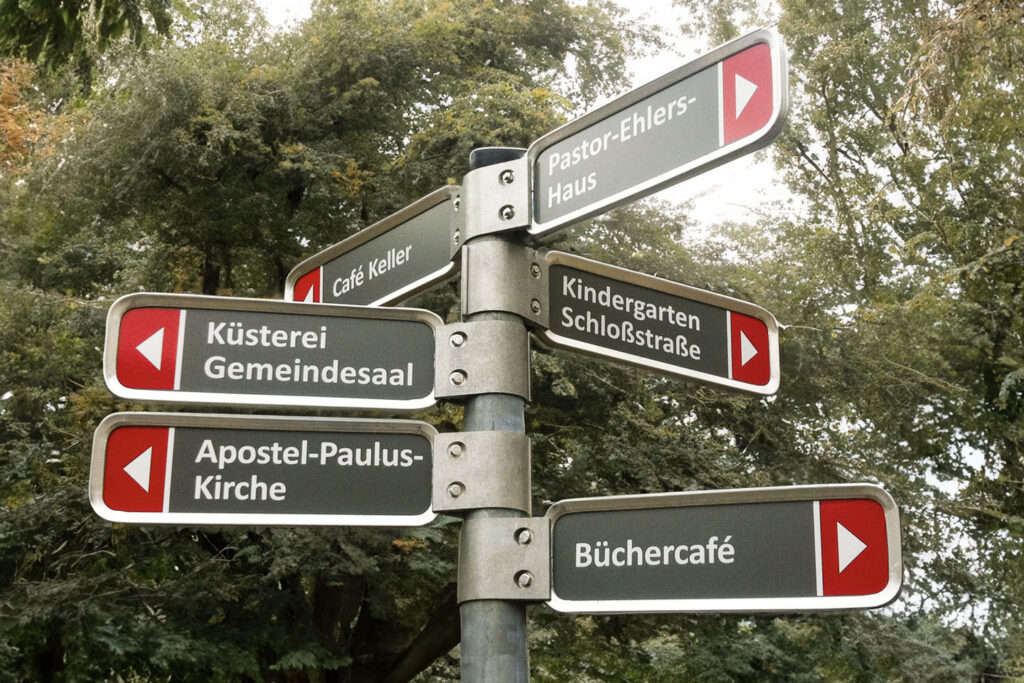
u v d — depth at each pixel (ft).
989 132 47.44
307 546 42.80
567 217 9.98
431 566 44.93
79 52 26.91
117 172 51.85
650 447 48.91
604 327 10.68
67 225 54.80
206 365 10.31
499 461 9.46
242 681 48.98
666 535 9.57
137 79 50.47
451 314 46.29
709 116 9.29
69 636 41.60
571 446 50.19
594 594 9.52
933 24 48.26
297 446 10.10
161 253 54.03
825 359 55.06
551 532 9.60
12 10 25.32
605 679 57.52
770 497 9.43
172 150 50.29
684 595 9.39
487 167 10.28
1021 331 61.05
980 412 63.41
